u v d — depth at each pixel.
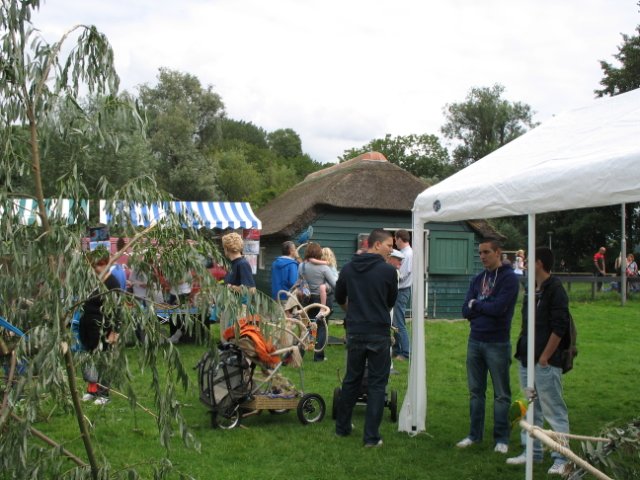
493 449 6.23
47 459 3.38
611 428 3.50
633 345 13.07
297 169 80.44
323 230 16.64
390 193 16.86
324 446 6.28
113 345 3.49
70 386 3.48
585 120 6.40
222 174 45.66
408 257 10.76
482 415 6.33
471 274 17.05
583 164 4.53
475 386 6.28
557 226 38.19
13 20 3.31
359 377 6.41
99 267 4.48
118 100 3.46
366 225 16.89
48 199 3.38
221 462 5.80
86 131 3.34
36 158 3.37
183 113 39.41
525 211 5.05
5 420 3.20
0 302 3.37
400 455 6.05
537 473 5.57
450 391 8.83
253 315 3.81
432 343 12.74
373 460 5.90
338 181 16.97
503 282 5.93
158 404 3.52
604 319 16.97
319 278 10.53
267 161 70.31
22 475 3.25
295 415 7.41
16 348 3.11
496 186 5.34
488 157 6.69
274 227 17.86
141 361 3.43
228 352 6.67
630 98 6.36
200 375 6.72
